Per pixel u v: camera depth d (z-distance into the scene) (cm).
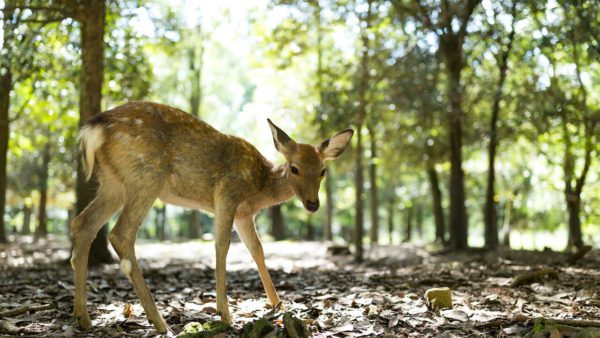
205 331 420
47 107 1353
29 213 3384
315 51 1786
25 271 947
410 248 1744
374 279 787
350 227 4256
